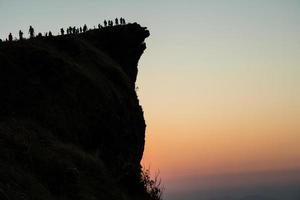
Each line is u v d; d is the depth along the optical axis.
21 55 32.38
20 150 21.66
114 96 39.44
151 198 27.84
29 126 26.36
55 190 20.62
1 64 30.31
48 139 25.95
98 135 32.97
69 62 36.75
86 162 25.70
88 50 44.88
